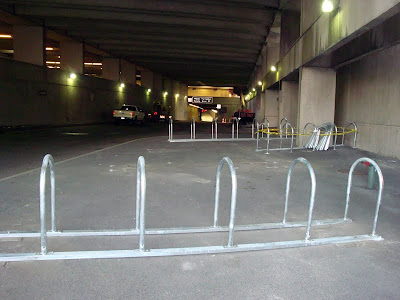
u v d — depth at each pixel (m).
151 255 3.82
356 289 3.22
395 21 8.02
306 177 8.24
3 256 3.65
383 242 4.34
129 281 3.29
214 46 31.95
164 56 36.91
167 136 20.55
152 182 7.52
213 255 3.90
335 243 4.29
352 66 14.26
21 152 11.87
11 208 5.43
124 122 33.69
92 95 32.72
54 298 2.99
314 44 12.41
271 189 7.00
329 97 14.60
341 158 11.35
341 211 5.59
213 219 5.08
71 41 30.41
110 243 4.16
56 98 26.94
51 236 4.32
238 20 22.72
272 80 25.92
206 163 10.23
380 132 11.99
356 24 8.28
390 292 3.18
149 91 48.44
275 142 17.48
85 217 5.08
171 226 4.76
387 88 11.43
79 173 8.33
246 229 4.69
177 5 20.97
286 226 4.82
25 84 23.25
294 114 22.55
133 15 22.83
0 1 20.80
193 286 3.22
